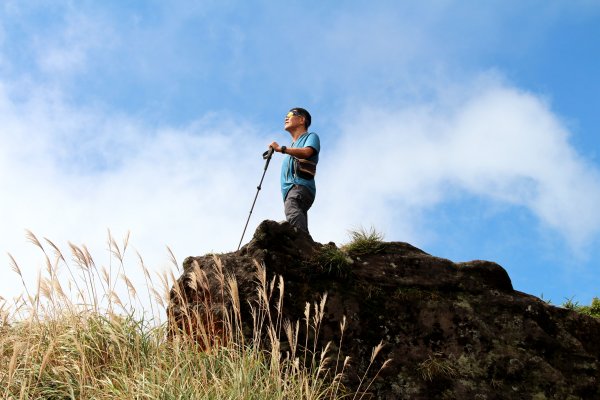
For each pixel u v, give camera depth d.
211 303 5.82
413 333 5.99
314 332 5.75
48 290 5.26
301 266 6.12
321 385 5.35
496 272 6.67
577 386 6.01
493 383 5.81
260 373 5.19
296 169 6.91
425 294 6.25
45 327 5.66
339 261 6.18
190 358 5.36
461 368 5.85
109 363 5.49
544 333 6.26
